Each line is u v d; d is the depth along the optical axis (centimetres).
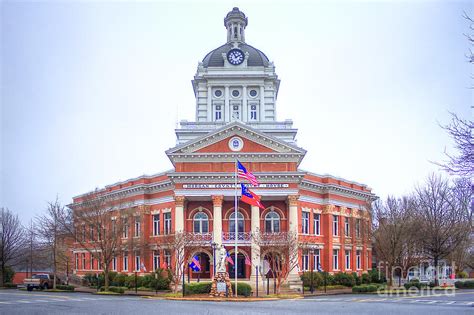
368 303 3531
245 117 7831
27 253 8006
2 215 7562
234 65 7981
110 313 2698
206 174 5384
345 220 6481
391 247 5641
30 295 4594
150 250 6006
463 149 1608
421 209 6556
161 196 5991
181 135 7319
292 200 5403
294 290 5138
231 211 5675
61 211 6969
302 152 5488
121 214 5891
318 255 6031
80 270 7338
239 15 8450
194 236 5366
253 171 5459
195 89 8169
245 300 3912
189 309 2980
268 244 5066
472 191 2625
